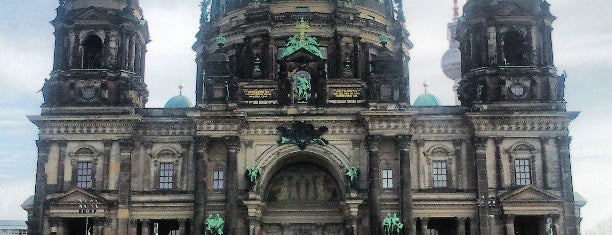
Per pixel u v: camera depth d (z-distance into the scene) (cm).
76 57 10262
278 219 10375
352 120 9956
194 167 9906
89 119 9919
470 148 10038
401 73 10131
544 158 9862
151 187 9962
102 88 10162
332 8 11600
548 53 10212
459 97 10481
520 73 10144
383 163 9988
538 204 9588
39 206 9719
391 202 9819
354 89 10131
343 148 9969
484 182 9769
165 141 10088
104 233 9619
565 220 9681
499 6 10288
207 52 11069
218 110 9862
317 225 10369
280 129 9994
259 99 10081
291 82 10112
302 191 10519
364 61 11512
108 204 9675
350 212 9656
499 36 10262
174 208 9881
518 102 10025
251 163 9931
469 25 10475
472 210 9844
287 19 11456
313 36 11412
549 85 10112
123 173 9838
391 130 9850
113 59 10294
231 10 11962
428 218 9869
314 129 9981
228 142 9812
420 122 10062
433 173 10006
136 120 9944
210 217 9544
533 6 10362
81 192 9619
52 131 9981
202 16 12431
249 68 11344
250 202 9638
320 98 10050
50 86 10194
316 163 10431
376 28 11731
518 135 9925
